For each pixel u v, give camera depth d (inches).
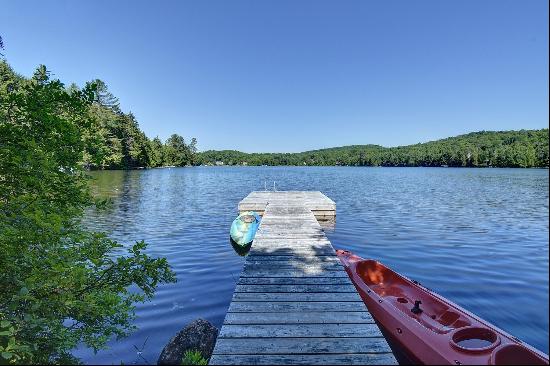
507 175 2192.4
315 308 184.7
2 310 153.0
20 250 149.8
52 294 157.6
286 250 310.8
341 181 1791.3
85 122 184.4
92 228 529.3
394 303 224.8
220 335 155.0
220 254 390.6
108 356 183.2
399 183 1585.9
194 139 5295.3
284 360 135.9
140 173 2266.2
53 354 153.9
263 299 197.3
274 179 2000.5
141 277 182.7
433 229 521.0
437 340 159.9
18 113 164.2
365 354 140.3
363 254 386.9
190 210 725.3
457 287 283.9
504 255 376.8
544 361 128.6
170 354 167.6
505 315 231.5
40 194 162.2
